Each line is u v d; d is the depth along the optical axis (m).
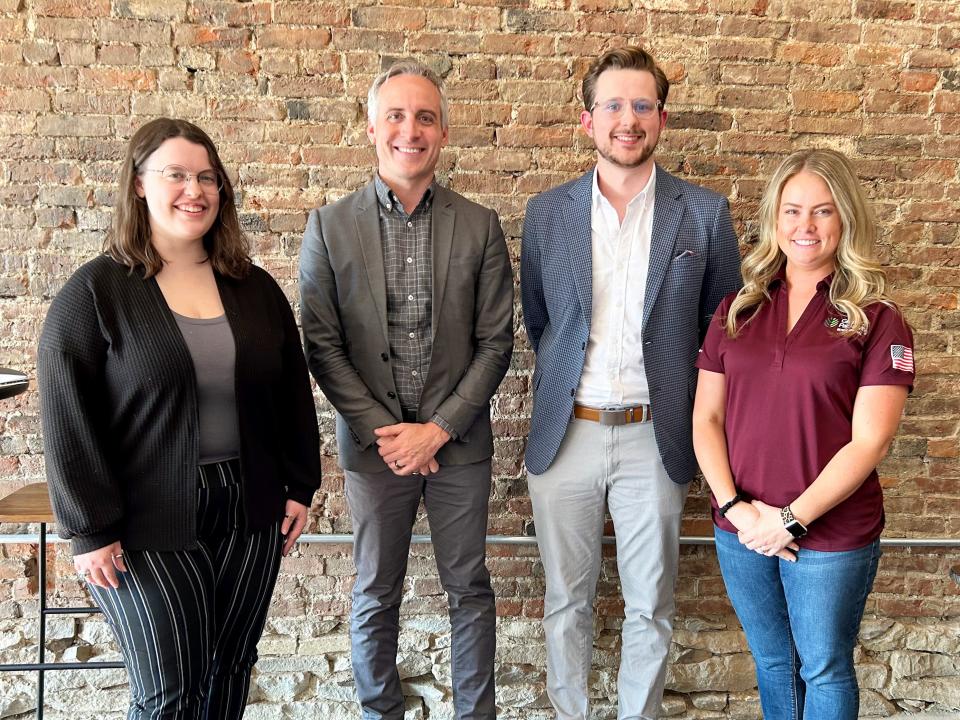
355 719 2.54
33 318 2.42
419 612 2.59
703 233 2.10
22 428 2.45
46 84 2.34
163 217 1.58
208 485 1.62
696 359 2.12
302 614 2.57
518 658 2.58
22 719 2.46
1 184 2.37
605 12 2.40
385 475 2.09
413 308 2.06
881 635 2.59
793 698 1.91
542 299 2.28
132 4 2.33
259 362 1.67
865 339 1.71
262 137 2.40
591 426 2.14
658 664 2.16
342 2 2.37
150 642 1.57
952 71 2.46
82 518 1.49
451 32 2.39
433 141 2.02
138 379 1.53
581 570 2.22
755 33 2.42
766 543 1.76
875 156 2.48
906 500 2.58
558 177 2.46
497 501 2.59
